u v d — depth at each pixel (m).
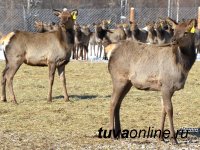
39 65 18.72
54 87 21.95
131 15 44.84
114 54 13.03
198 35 35.62
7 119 15.51
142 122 15.19
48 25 36.62
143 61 12.73
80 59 35.41
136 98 19.11
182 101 18.73
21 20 48.16
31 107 17.36
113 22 49.31
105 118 15.65
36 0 53.81
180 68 12.46
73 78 24.83
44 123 14.99
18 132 13.89
